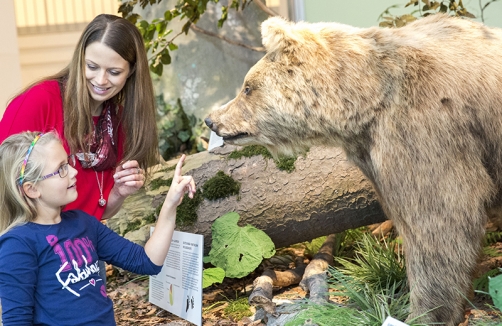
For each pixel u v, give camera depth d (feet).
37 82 8.84
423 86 8.66
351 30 9.27
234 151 13.15
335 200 12.06
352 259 12.79
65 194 7.33
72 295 7.22
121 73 8.82
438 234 8.59
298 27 9.30
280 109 9.20
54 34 24.93
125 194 9.74
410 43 9.00
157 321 11.45
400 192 8.73
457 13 15.02
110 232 8.38
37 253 7.07
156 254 8.52
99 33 8.55
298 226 12.60
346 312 9.89
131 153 9.53
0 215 7.32
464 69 8.75
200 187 13.04
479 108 8.62
